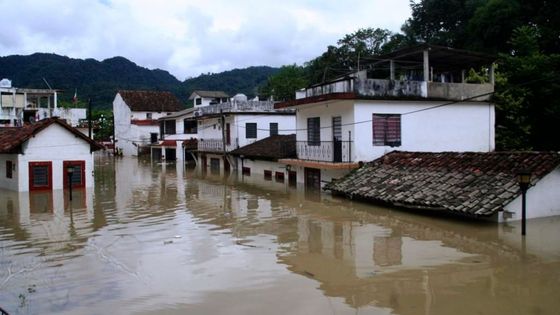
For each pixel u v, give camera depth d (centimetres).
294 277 925
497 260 994
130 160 5147
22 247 1201
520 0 3212
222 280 916
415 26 4478
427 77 2109
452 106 2169
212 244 1200
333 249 1123
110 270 993
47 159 2309
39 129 2259
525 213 1209
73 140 2380
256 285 883
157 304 800
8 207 1831
